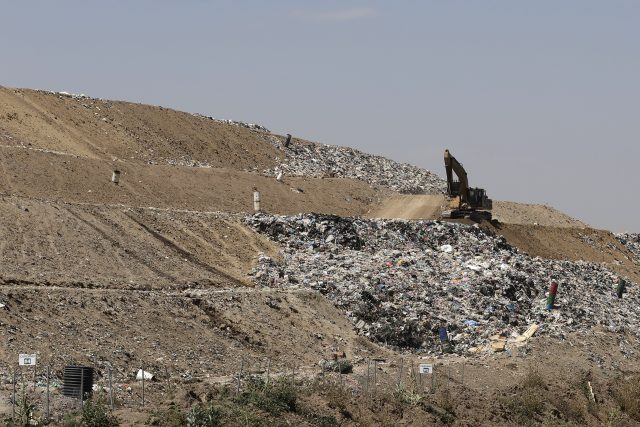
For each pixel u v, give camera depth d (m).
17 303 141.75
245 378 135.38
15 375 114.69
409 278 198.62
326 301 180.50
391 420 123.56
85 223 188.00
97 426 102.38
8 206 182.00
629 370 180.62
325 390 127.25
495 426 133.62
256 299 172.62
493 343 179.38
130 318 150.88
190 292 170.38
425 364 149.88
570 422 142.75
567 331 192.38
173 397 115.81
